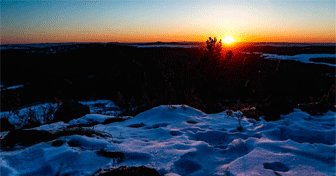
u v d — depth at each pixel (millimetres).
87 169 1943
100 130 3174
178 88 5324
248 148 2469
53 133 2732
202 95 5715
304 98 13578
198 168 2043
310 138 2879
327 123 3492
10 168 1896
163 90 5191
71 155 2129
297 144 2420
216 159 2234
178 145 2439
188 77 5477
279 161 2064
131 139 2756
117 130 3230
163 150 2311
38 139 2594
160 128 3154
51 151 2199
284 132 3041
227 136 2924
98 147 2404
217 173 1924
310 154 2180
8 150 2342
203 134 2973
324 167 1938
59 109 4887
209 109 4918
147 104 5098
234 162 2064
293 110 4105
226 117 3930
